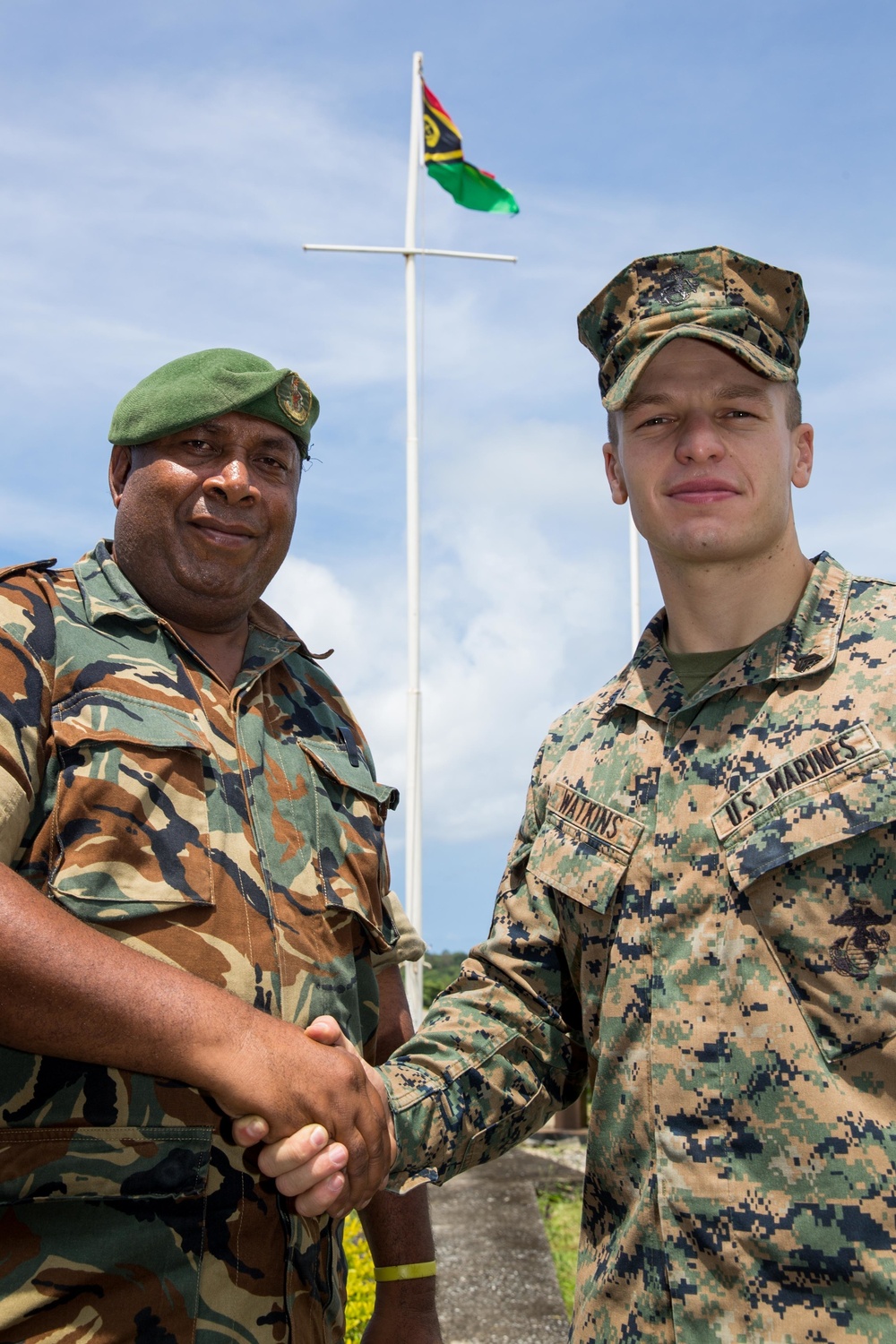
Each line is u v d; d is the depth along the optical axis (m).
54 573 2.00
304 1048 1.75
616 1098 1.83
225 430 2.06
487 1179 6.84
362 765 2.25
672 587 1.97
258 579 2.12
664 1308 1.70
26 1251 1.62
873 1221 1.58
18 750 1.72
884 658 1.78
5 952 1.54
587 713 2.13
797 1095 1.64
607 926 1.90
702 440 1.86
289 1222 1.81
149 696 1.90
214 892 1.83
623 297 2.03
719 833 1.78
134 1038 1.60
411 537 11.46
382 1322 2.24
